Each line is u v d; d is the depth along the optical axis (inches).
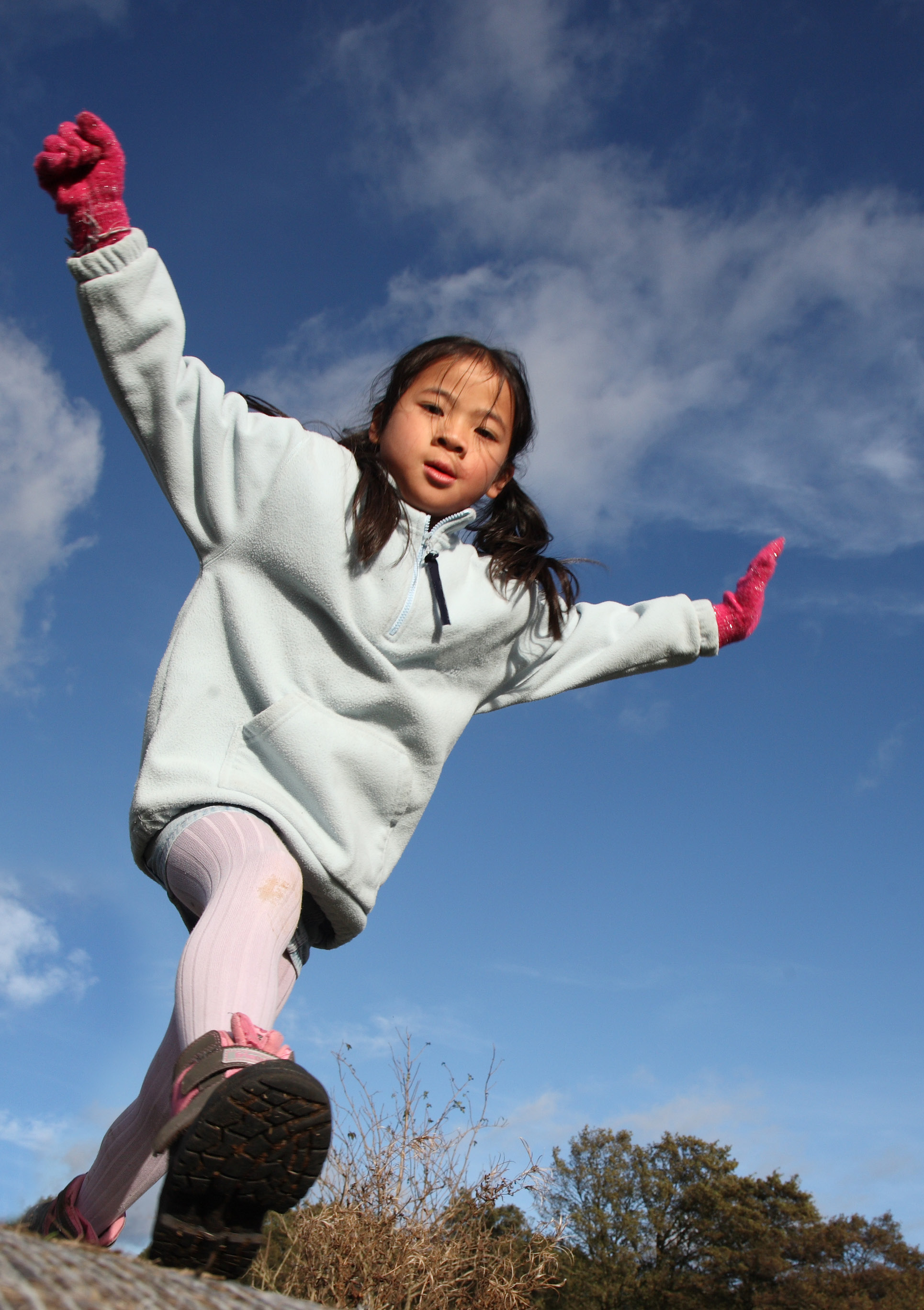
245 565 87.4
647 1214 950.4
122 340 81.1
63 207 79.4
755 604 118.8
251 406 94.4
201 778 81.5
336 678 87.5
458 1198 165.3
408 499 96.1
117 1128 83.7
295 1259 159.5
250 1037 59.3
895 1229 925.8
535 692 107.3
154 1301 35.6
